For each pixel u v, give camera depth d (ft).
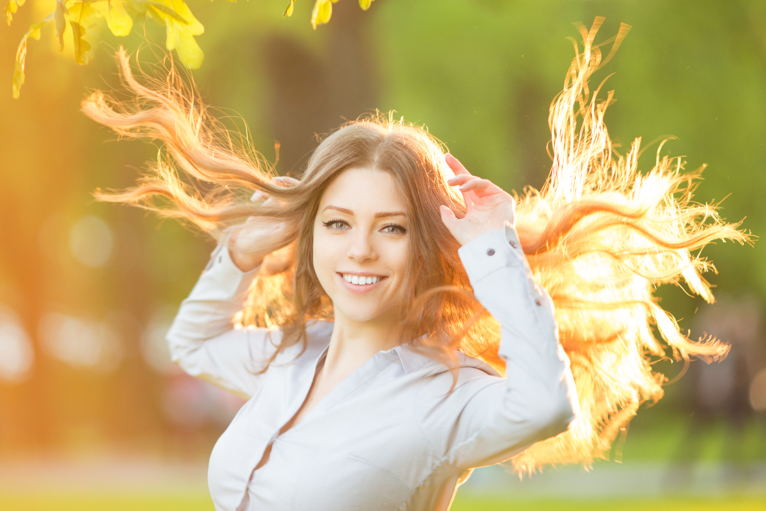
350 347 11.14
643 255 11.31
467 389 9.99
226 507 10.94
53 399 71.72
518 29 59.36
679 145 61.11
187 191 13.24
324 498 9.97
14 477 49.11
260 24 46.60
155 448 71.05
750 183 63.77
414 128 11.33
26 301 70.90
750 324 42.19
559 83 59.26
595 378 11.81
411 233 10.55
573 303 11.46
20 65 10.74
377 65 46.85
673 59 59.98
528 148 59.21
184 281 80.74
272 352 12.32
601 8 60.08
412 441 9.94
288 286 13.26
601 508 31.58
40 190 64.39
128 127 12.15
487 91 59.82
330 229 10.82
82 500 36.17
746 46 60.49
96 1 10.94
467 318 11.20
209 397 65.72
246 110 48.67
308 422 10.46
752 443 48.52
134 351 75.92
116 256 75.92
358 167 10.65
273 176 12.46
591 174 11.89
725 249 70.85
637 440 71.15
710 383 40.70
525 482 43.75
